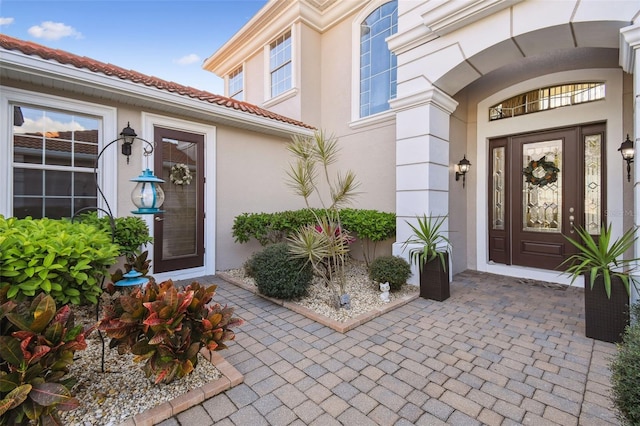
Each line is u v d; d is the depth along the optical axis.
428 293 4.09
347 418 1.85
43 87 3.79
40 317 1.60
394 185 5.86
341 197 3.75
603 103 4.38
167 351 1.91
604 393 2.07
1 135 3.54
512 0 3.55
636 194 2.88
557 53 4.45
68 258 2.38
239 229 5.38
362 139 6.48
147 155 4.41
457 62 4.16
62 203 4.02
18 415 1.44
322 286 4.53
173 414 1.85
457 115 5.45
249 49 8.61
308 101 7.25
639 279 2.78
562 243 4.87
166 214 4.89
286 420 1.83
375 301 3.87
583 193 4.67
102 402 1.89
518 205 5.33
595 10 3.14
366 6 6.54
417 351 2.67
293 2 7.10
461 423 1.81
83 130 4.18
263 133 6.20
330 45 7.34
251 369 2.38
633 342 1.69
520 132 5.17
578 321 3.32
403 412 1.90
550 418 1.84
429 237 4.05
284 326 3.21
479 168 5.64
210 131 5.41
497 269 5.45
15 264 2.11
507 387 2.15
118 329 1.89
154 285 2.28
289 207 6.65
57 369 1.66
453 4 3.92
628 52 3.12
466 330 3.10
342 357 2.57
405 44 4.66
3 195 3.56
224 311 2.24
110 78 3.95
